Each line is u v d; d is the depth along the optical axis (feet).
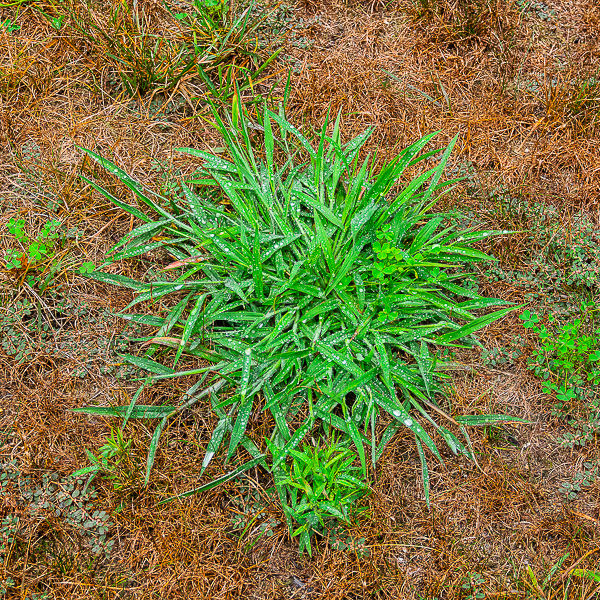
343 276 2.20
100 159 2.27
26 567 2.10
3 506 2.13
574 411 2.32
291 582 2.15
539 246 2.46
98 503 2.16
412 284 2.31
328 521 2.18
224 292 2.26
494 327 2.38
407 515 2.22
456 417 2.25
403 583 2.15
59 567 2.10
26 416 2.20
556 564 2.18
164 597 2.11
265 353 2.24
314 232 2.32
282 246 2.22
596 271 2.41
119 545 2.15
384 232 2.23
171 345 2.24
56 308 2.28
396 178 2.32
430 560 2.18
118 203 2.29
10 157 2.40
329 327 2.25
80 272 2.27
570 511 2.23
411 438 2.28
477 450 2.28
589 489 2.26
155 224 2.30
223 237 2.28
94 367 2.26
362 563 2.15
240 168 2.32
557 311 2.39
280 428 2.19
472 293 2.30
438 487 2.25
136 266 2.35
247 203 2.30
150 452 2.15
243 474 2.21
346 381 2.23
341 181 2.42
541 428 2.32
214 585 2.12
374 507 2.20
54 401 2.22
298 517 2.14
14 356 2.25
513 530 2.22
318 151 2.30
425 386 2.23
